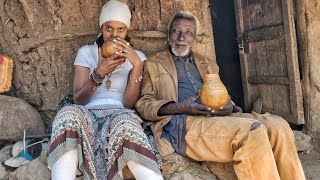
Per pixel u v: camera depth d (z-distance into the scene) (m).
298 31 3.70
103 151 2.44
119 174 2.36
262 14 3.90
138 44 3.64
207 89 2.63
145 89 2.97
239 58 4.55
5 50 3.64
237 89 4.96
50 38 3.48
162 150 2.64
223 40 5.06
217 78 2.67
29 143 3.00
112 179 2.36
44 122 3.56
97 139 2.49
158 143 2.67
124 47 2.60
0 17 3.58
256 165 2.33
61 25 3.50
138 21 3.63
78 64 2.88
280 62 3.73
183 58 3.13
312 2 3.60
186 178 2.60
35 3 3.45
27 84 3.59
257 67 4.06
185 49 3.04
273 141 2.53
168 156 2.65
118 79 2.91
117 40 2.58
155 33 3.59
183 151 2.62
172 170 2.63
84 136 2.38
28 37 3.54
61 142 2.31
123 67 2.95
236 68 4.98
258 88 4.11
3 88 3.45
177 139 2.64
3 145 3.21
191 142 2.58
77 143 2.36
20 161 2.85
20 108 3.24
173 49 3.06
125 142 2.36
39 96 3.58
